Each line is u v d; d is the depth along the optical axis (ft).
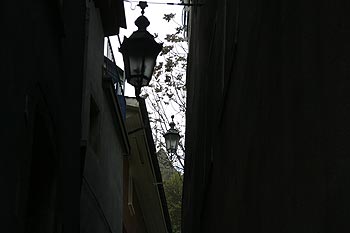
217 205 27.89
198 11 48.24
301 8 12.80
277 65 14.99
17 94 17.31
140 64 32.65
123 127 49.19
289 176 13.23
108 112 45.03
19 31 17.65
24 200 17.93
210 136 32.53
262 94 16.93
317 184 11.09
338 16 10.50
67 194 27.68
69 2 28.48
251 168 18.30
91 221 37.78
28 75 18.95
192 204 49.34
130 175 67.26
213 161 29.89
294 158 12.82
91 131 40.50
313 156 11.43
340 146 10.08
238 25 22.48
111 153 46.21
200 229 38.34
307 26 12.32
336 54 10.52
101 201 41.65
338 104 10.30
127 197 66.69
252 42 18.98
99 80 41.68
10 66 16.38
